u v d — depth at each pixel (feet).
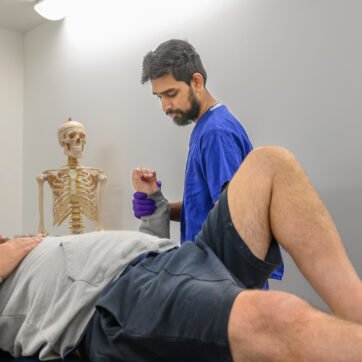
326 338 2.16
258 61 7.59
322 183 6.70
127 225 10.05
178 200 8.94
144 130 9.67
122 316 2.90
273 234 3.07
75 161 9.78
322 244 2.82
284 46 7.24
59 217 9.62
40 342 3.19
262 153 3.13
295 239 2.88
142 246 3.51
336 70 6.59
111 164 10.43
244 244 3.01
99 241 3.54
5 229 12.46
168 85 6.01
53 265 3.51
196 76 6.01
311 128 6.86
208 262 2.99
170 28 9.15
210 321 2.50
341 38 6.54
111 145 10.43
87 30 11.03
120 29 10.24
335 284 2.73
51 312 3.25
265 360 2.31
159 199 5.72
